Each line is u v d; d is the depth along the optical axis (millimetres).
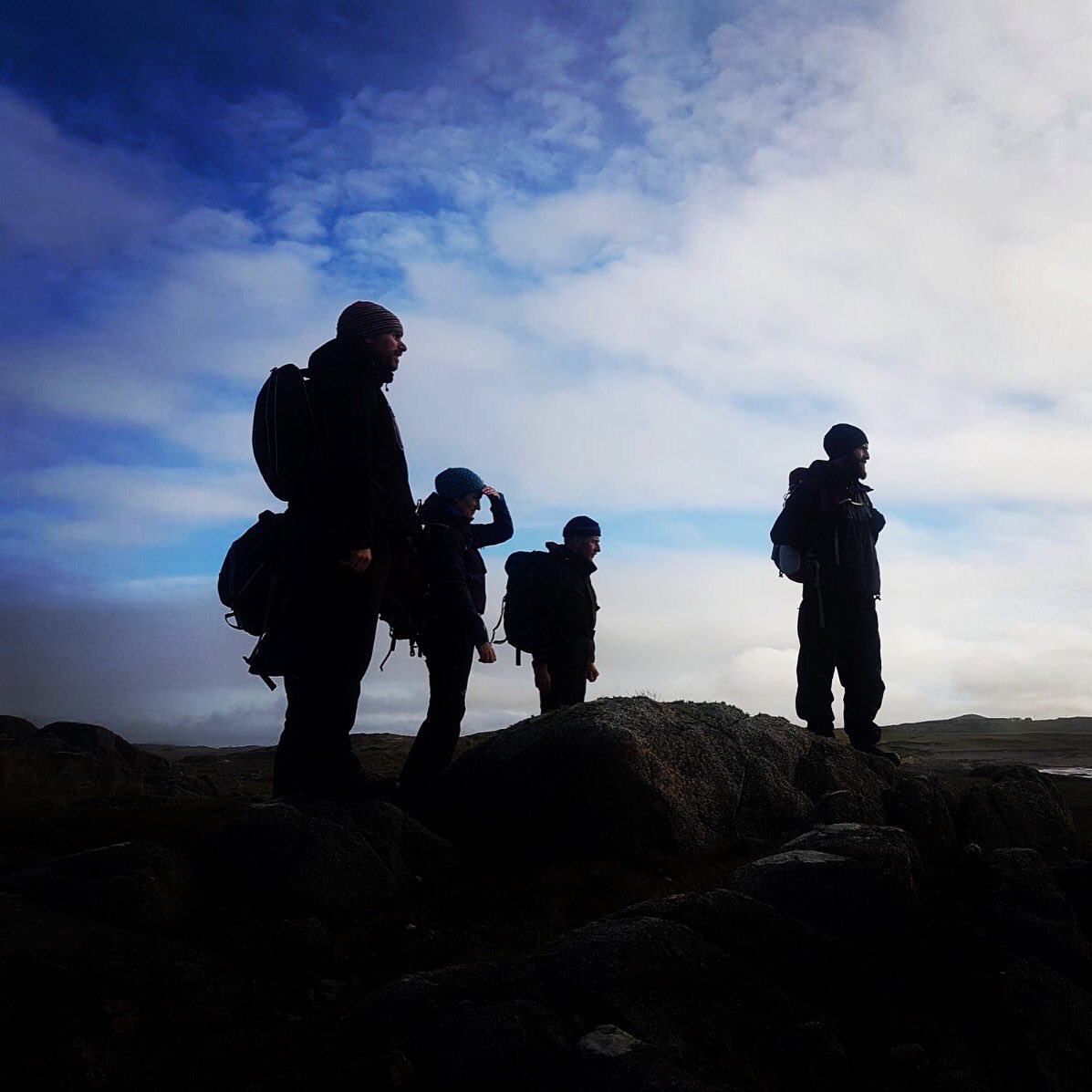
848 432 6297
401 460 5109
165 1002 3377
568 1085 2691
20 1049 3061
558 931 3936
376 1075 2756
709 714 5633
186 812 6137
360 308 5004
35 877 4184
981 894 4023
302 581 4871
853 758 5730
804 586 6402
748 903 3508
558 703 7273
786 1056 2930
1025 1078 2994
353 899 4488
